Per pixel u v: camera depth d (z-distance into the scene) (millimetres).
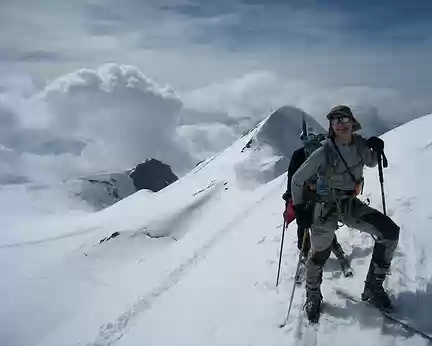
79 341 9062
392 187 9250
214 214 26562
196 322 6824
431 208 7828
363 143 5258
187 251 16703
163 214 33156
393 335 5211
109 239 32406
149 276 16078
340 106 5062
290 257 8203
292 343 5453
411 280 6078
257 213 14883
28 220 73062
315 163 5125
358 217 5289
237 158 42781
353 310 5766
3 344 20984
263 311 6387
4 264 35875
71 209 103188
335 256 7398
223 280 8156
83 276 28375
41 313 23703
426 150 10773
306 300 5965
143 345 6918
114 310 12133
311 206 5398
